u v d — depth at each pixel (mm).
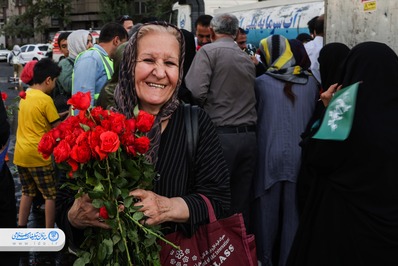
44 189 5355
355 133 2727
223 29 4590
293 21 11336
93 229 2131
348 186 2783
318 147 2855
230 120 4480
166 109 2324
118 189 1988
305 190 4270
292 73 4582
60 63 6258
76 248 2281
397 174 2707
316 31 6156
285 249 4531
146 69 2264
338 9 4152
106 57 5316
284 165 4508
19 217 5570
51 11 49438
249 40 13617
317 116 4441
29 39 56469
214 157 2395
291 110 4516
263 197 4590
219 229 2299
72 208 2129
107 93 3842
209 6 16328
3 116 3334
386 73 2752
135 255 2064
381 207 2711
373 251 2717
